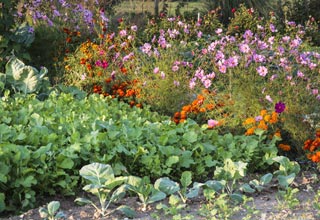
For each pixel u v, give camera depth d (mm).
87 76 7887
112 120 6062
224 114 6301
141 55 7641
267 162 5648
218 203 4613
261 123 5973
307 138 5961
